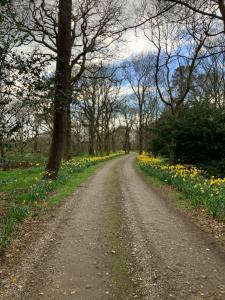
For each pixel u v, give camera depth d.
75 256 4.30
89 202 7.65
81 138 39.44
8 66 5.03
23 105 5.29
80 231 5.35
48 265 4.01
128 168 17.97
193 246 4.62
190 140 12.41
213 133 11.91
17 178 11.30
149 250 4.48
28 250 4.48
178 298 3.20
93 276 3.71
